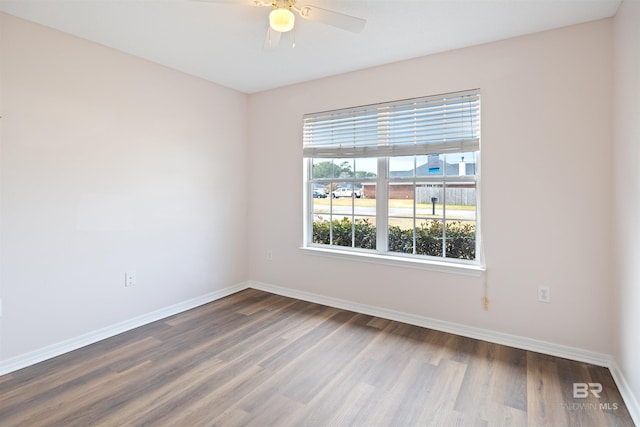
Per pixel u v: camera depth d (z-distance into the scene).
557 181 2.42
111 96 2.76
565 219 2.41
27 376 2.21
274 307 3.51
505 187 2.60
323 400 1.98
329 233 3.66
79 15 2.23
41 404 1.92
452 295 2.87
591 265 2.34
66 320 2.54
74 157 2.55
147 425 1.76
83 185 2.61
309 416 1.84
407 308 3.09
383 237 3.28
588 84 2.30
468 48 2.70
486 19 2.26
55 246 2.47
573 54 2.34
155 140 3.10
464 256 2.90
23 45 2.28
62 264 2.51
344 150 3.37
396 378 2.20
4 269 2.23
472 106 2.73
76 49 2.54
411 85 2.96
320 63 3.07
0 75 2.18
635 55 1.82
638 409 1.78
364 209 3.41
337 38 2.55
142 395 2.02
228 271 3.91
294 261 3.80
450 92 2.79
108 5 2.11
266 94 3.90
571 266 2.40
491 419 1.81
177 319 3.19
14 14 2.21
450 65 2.78
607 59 2.24
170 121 3.21
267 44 2.29
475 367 2.33
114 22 2.33
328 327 3.00
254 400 1.98
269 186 3.94
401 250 3.21
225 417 1.83
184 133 3.35
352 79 3.28
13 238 2.27
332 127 3.46
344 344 2.68
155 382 2.15
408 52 2.81
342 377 2.21
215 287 3.75
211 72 3.31
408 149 3.03
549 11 2.16
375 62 3.04
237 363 2.39
